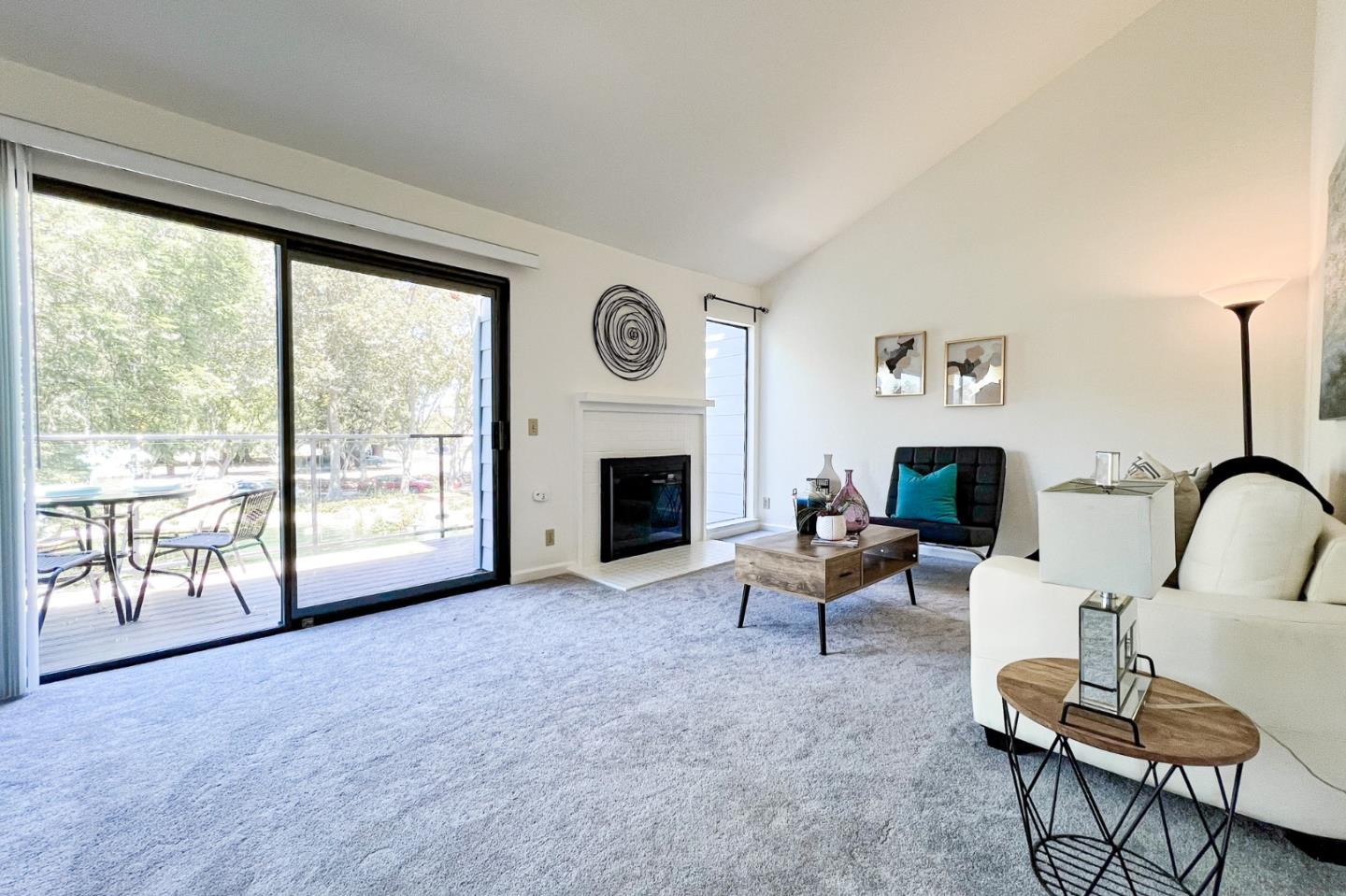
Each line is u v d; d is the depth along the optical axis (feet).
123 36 6.59
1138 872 3.92
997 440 12.98
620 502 13.52
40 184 6.89
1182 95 10.62
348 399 11.27
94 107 7.00
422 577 11.98
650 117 9.86
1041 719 3.47
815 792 4.87
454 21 7.38
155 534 9.34
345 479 13.16
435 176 9.89
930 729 5.91
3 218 6.45
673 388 14.88
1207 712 3.50
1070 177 11.89
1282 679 3.96
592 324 12.96
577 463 12.62
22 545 6.66
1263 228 9.96
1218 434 10.47
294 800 4.80
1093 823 4.44
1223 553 4.46
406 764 5.31
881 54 9.93
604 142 10.17
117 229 8.41
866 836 4.33
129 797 4.83
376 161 9.24
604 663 7.62
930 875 3.94
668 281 14.75
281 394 8.86
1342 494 6.75
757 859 4.11
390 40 7.39
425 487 14.47
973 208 13.20
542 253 12.00
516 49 7.98
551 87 8.74
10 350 6.52
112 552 9.35
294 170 8.61
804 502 9.71
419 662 7.67
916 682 7.03
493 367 11.39
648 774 5.15
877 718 6.13
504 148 9.70
